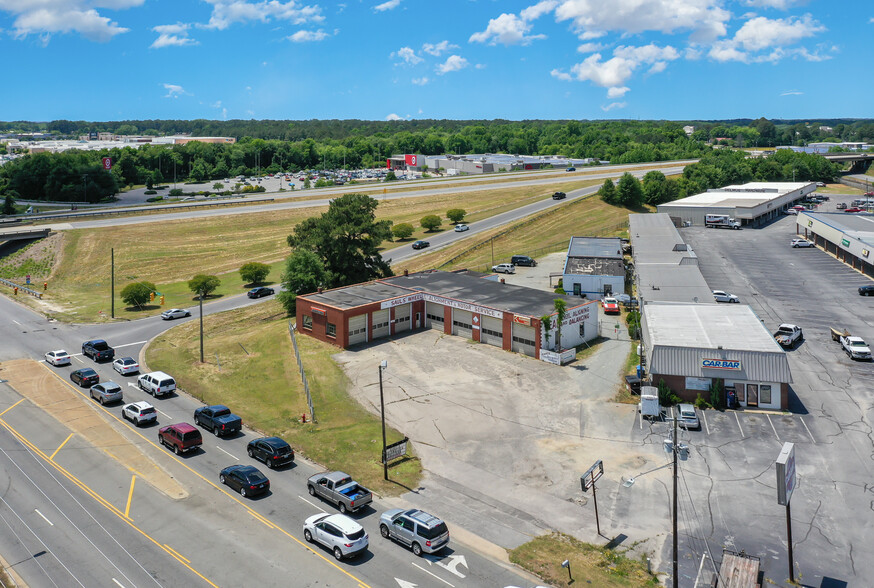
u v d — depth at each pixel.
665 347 56.81
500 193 185.25
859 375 60.62
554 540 37.12
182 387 62.00
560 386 60.50
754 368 54.41
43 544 36.72
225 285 109.06
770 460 45.91
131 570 34.38
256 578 33.69
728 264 106.06
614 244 109.19
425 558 35.47
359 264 93.75
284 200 175.25
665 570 34.47
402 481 44.12
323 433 51.72
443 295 78.81
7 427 52.59
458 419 53.88
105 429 52.44
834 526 38.09
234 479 42.72
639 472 44.75
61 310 92.62
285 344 74.50
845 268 101.25
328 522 36.16
